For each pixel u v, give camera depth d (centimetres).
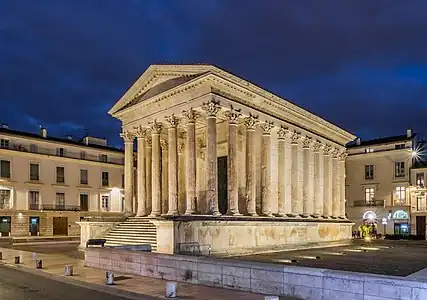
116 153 6725
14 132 5634
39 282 1822
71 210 6047
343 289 1230
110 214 6494
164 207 3897
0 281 1858
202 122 3650
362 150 6334
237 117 3183
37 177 5772
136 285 1625
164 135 3906
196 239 2661
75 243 4475
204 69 3023
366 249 3675
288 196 3775
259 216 3272
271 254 3066
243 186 3494
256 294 1414
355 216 6269
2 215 5350
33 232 5662
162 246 2577
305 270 1320
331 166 4634
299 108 3862
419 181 5791
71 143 6181
